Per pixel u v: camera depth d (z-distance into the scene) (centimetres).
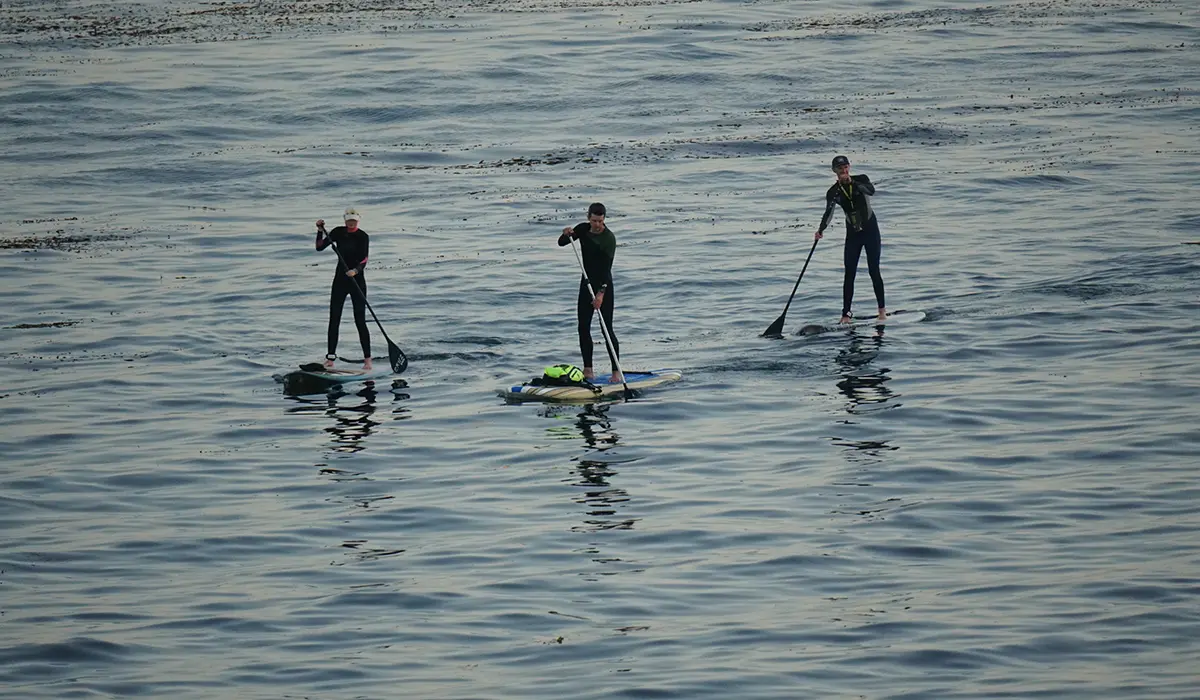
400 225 11112
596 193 11950
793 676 3928
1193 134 13150
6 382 7362
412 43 18075
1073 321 7688
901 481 5478
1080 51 17312
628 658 4078
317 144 14088
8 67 17225
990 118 14250
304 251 10419
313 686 3969
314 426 6538
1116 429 5953
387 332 8256
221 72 16825
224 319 8612
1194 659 3941
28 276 9800
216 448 6247
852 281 7925
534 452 6053
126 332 8325
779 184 12038
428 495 5575
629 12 19988
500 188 12244
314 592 4647
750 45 17712
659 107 15125
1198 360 6862
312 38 18612
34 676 4059
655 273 9369
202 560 4969
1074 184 11400
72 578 4825
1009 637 4116
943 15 19738
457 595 4578
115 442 6369
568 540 5031
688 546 4928
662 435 6212
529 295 8962
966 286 8612
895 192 11462
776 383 6906
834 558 4762
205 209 11919
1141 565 4578
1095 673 3884
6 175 13238
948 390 6619
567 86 15900
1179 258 8919
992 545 4816
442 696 3878
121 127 14762
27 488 5766
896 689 3831
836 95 15512
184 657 4178
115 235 11062
